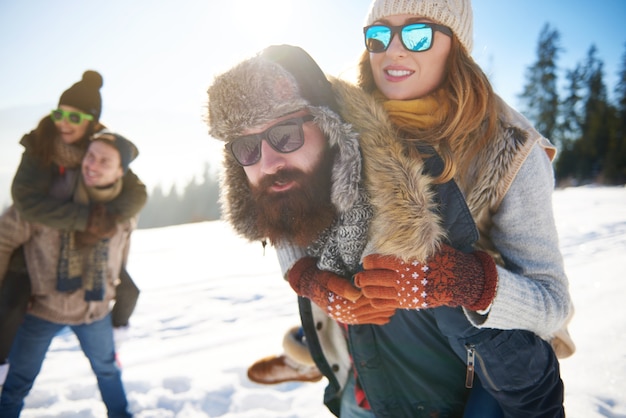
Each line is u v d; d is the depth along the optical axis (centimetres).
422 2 112
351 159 107
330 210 112
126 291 240
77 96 212
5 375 202
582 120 3244
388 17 118
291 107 105
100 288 221
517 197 110
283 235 117
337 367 154
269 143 107
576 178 3112
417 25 112
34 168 207
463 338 113
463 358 117
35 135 210
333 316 120
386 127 109
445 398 132
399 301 105
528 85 3400
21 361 217
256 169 111
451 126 110
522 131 110
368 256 107
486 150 112
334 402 163
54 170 213
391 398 133
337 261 118
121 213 222
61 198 211
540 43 3356
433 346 127
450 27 114
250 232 132
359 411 150
